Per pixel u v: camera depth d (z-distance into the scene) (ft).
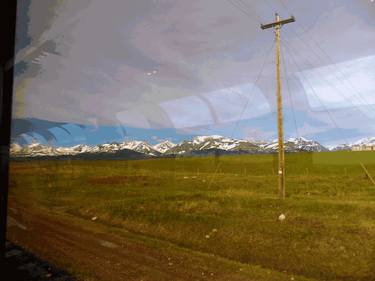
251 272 24.35
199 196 47.47
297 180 47.60
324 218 31.86
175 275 24.18
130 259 28.71
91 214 50.26
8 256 29.12
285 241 29.12
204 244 33.01
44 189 64.85
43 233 39.99
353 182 42.45
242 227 33.76
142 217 44.06
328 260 24.85
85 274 24.49
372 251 24.53
